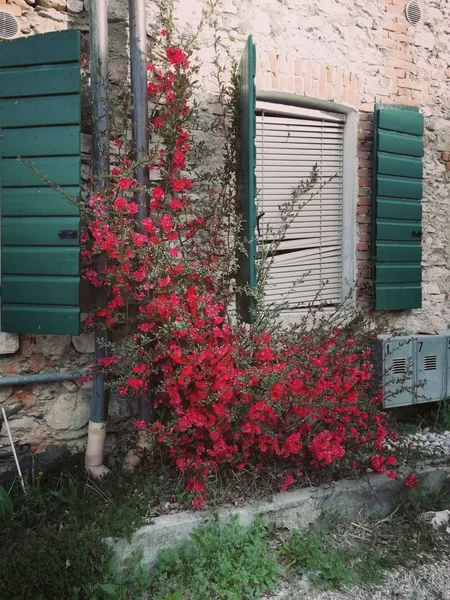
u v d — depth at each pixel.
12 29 3.24
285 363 3.20
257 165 4.23
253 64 3.37
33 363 3.42
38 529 2.86
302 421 3.25
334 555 3.01
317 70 4.20
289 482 3.22
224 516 3.04
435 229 4.92
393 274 4.60
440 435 4.38
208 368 3.05
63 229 3.17
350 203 4.53
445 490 3.72
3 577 2.44
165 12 3.56
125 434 3.55
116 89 3.52
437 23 4.82
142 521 2.91
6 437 3.36
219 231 3.70
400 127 4.55
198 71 3.64
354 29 4.40
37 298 3.22
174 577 2.80
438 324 4.98
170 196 3.64
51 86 3.15
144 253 3.04
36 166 3.19
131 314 3.55
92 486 3.26
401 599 2.81
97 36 3.23
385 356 4.30
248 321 3.56
